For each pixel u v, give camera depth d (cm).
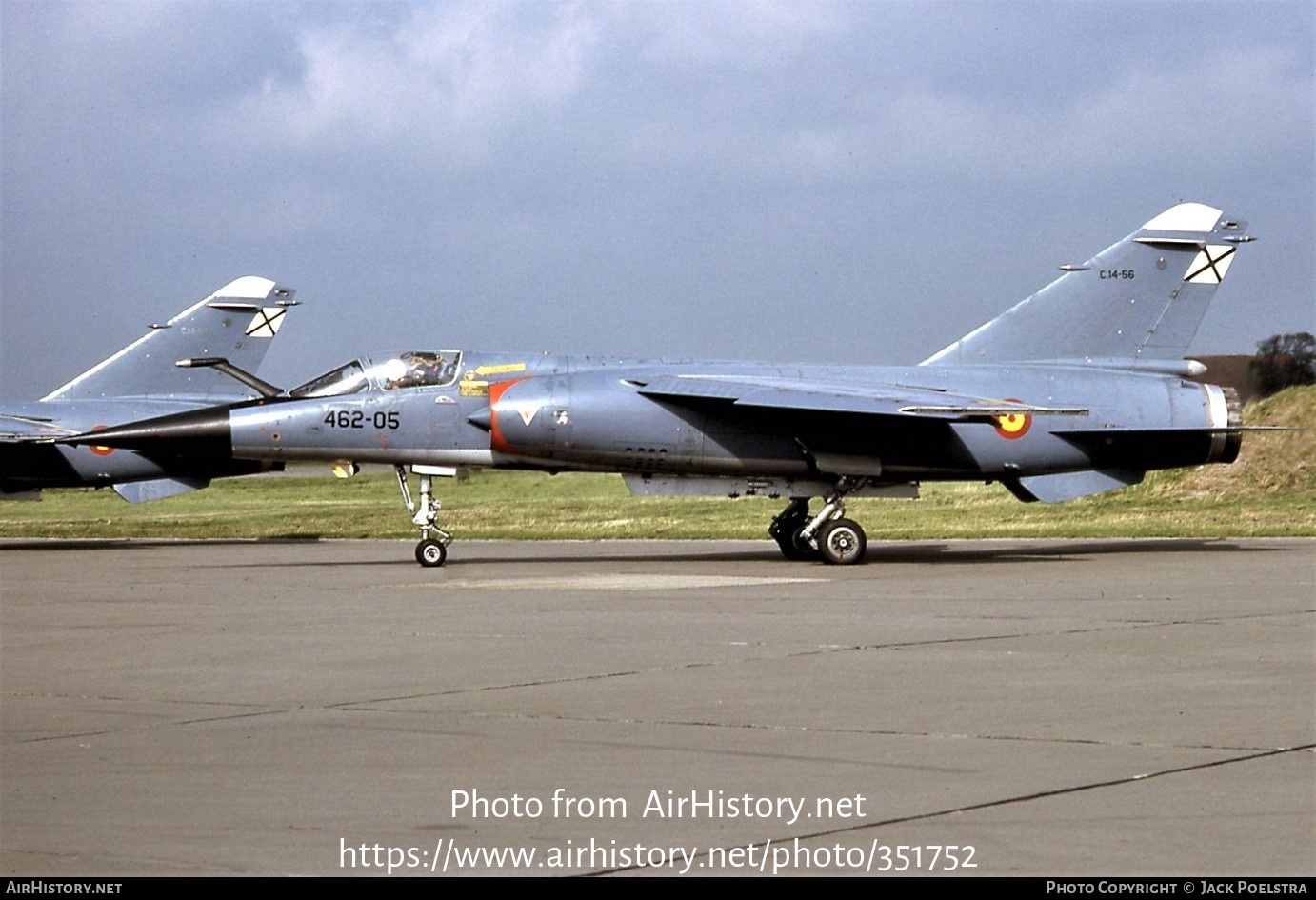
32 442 3053
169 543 3416
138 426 2494
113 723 1000
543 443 2492
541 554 2844
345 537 3578
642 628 1528
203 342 3478
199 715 1026
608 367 2608
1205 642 1377
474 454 2523
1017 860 656
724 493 2577
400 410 2500
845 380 2611
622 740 923
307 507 4897
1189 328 2708
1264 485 4234
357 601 1864
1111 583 2042
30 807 764
